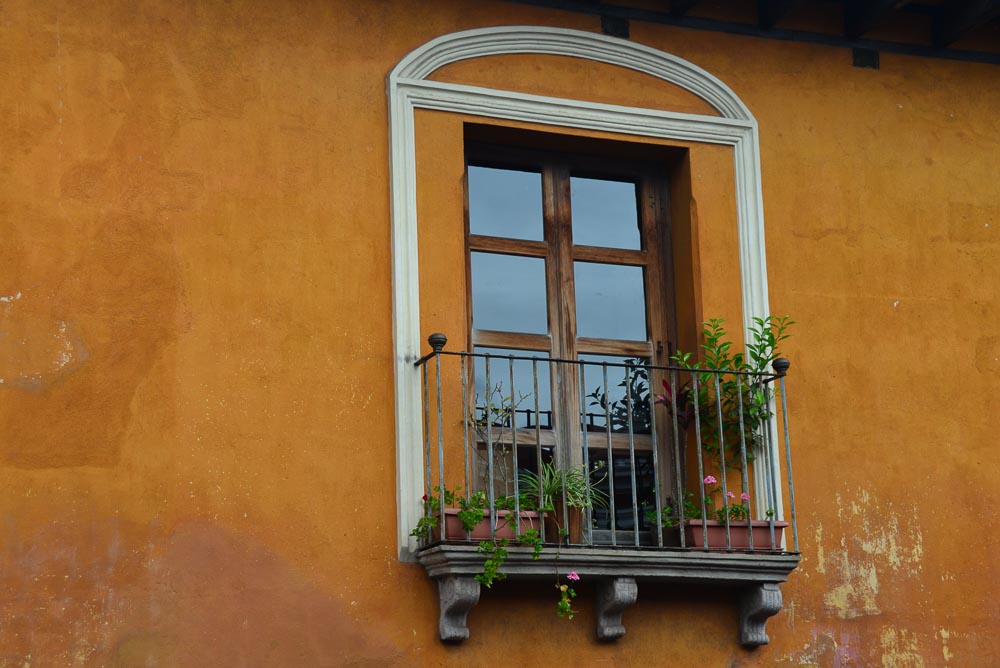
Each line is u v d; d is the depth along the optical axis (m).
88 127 7.11
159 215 7.12
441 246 7.59
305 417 7.13
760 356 7.84
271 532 6.93
